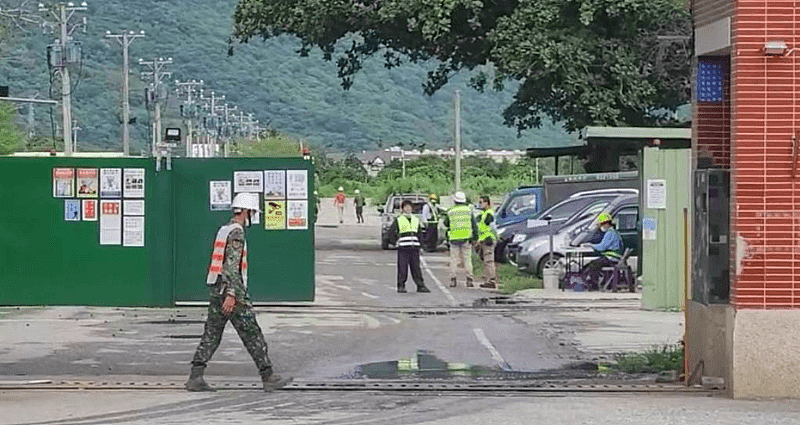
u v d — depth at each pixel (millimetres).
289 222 24094
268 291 24219
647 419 12039
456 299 26562
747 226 13117
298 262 24203
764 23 13039
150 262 23719
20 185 23578
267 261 24172
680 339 18266
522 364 16484
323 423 11953
